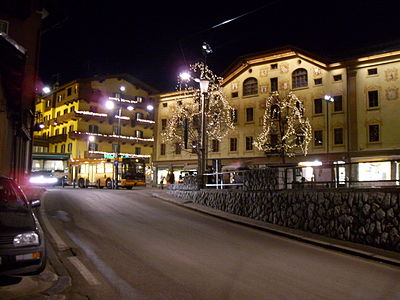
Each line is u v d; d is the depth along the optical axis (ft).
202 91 70.74
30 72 83.41
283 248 35.45
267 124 144.77
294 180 49.11
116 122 223.92
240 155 151.33
